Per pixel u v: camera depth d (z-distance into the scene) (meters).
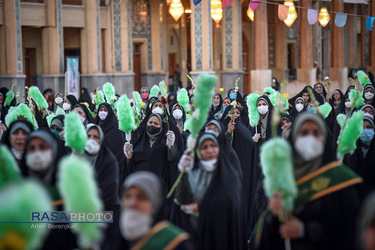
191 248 4.64
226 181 6.62
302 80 34.94
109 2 31.14
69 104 16.19
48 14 28.34
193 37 30.41
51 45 28.53
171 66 37.66
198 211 6.62
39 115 14.88
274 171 4.98
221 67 38.62
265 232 5.74
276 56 41.53
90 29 30.12
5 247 3.69
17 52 26.66
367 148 8.22
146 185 4.48
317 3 38.22
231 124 10.45
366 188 6.65
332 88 38.62
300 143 5.41
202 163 6.63
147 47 34.44
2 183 5.55
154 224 4.64
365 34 45.75
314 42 40.09
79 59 30.78
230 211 6.56
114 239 6.73
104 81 30.73
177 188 6.83
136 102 14.44
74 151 6.69
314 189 5.39
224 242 6.52
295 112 15.05
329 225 5.34
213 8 19.06
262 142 11.95
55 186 6.03
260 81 32.19
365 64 46.16
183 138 12.11
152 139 10.16
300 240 5.39
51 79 28.50
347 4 44.06
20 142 7.23
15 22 26.52
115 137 11.80
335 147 10.03
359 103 13.33
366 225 3.77
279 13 18.02
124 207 4.52
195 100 6.30
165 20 35.66
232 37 33.19
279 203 4.98
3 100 19.52
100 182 7.18
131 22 33.44
